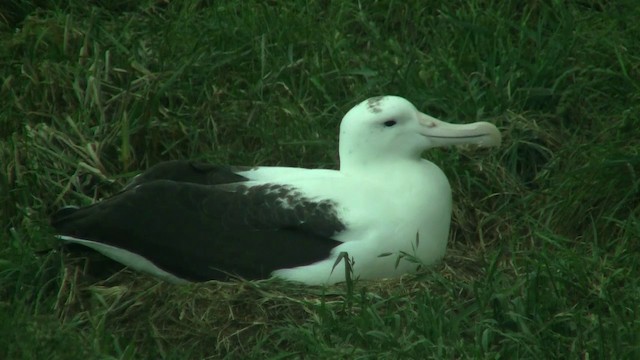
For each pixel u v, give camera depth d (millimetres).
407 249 11766
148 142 13992
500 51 14922
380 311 11219
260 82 14727
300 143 13695
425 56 15125
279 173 12297
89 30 15344
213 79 14812
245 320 11203
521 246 12844
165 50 15094
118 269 12227
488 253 12727
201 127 14320
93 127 14117
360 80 14992
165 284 11633
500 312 11047
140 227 11742
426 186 11938
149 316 11336
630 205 12930
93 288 11773
